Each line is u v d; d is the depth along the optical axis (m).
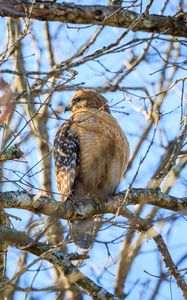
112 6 12.70
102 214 10.88
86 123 12.46
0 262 10.67
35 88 10.30
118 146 12.41
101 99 13.45
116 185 12.41
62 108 14.46
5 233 9.21
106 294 10.30
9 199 10.10
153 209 12.05
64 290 9.68
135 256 12.90
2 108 8.65
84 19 12.62
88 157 12.35
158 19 13.02
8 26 12.20
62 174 12.59
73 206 10.52
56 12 12.42
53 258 10.28
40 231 10.01
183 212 10.83
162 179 11.12
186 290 10.66
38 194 10.30
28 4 12.17
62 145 12.62
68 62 10.20
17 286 8.69
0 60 10.05
